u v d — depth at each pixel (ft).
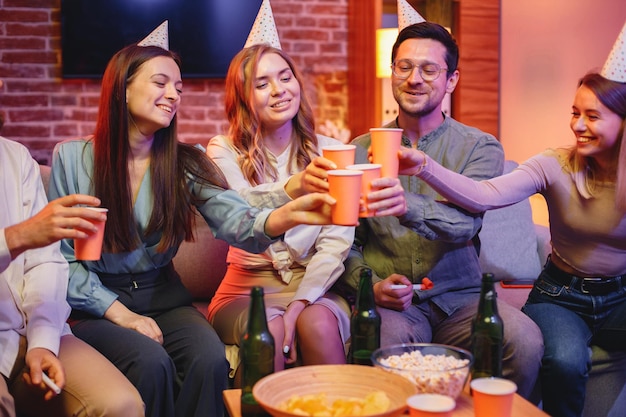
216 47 18.16
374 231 8.14
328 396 5.31
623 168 7.20
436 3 16.67
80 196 5.73
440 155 8.12
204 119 18.39
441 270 7.99
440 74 7.93
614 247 7.54
